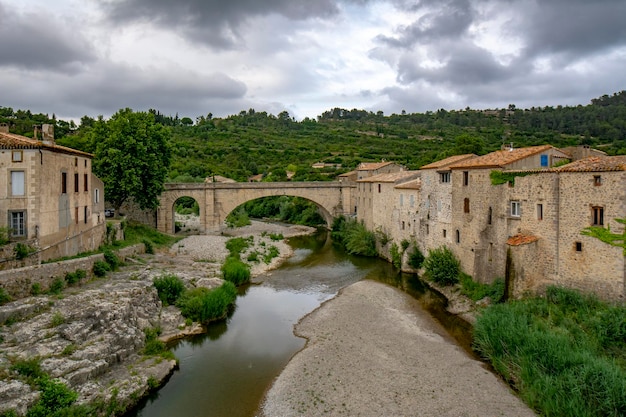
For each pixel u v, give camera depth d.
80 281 30.67
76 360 21.55
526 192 33.00
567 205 30.34
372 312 35.25
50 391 18.34
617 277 27.66
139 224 63.50
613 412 18.67
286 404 21.80
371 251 60.91
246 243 65.06
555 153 36.00
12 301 24.67
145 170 55.41
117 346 24.41
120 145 53.47
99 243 42.41
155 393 23.02
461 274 39.66
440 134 191.75
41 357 20.80
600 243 28.45
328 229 88.69
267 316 35.41
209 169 129.62
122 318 26.34
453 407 21.20
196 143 171.25
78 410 18.62
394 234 56.22
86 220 39.03
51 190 31.75
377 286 43.31
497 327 26.53
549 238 31.44
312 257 60.59
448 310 36.03
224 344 29.61
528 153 35.47
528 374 22.33
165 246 58.22
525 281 31.84
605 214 28.23
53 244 31.73
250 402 22.17
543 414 20.36
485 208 36.91
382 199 60.94
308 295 41.53
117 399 20.78
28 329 22.33
